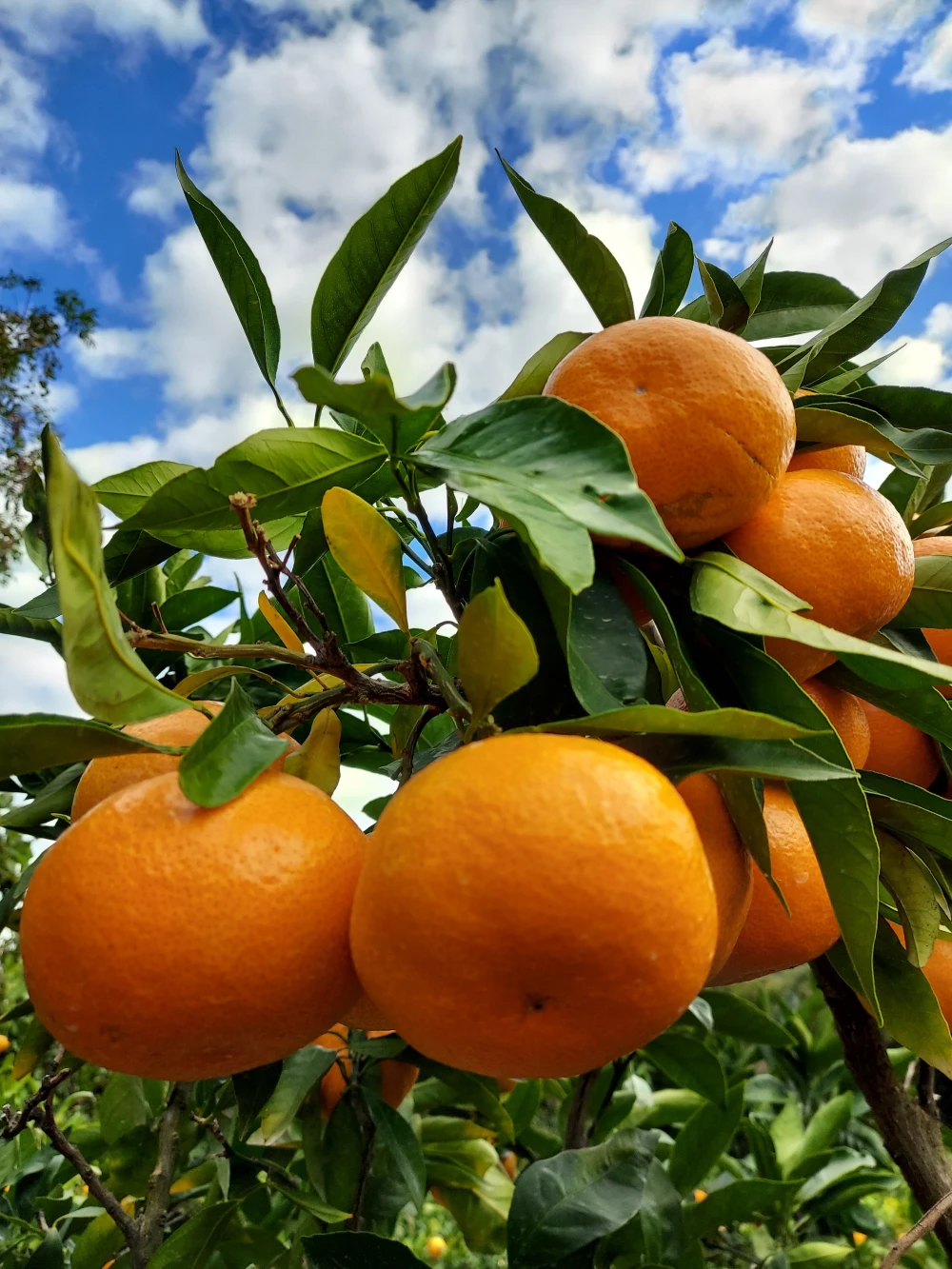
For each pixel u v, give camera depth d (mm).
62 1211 462
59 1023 185
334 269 285
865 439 271
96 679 191
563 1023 178
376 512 242
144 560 296
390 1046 403
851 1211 713
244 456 235
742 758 200
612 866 167
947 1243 319
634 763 182
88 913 179
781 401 234
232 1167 367
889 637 294
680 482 225
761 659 227
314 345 296
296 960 186
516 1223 325
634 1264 422
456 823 172
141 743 206
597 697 209
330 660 239
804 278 347
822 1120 653
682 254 314
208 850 184
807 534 241
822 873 233
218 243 279
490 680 203
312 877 191
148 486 285
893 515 255
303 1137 410
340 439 244
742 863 229
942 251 302
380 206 279
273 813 195
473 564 260
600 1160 346
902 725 306
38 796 301
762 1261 547
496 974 171
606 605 237
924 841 275
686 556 245
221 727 201
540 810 169
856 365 347
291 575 237
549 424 211
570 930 166
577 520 184
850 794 220
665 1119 617
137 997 177
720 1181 637
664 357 227
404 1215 1151
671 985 176
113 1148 399
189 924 178
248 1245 361
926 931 281
